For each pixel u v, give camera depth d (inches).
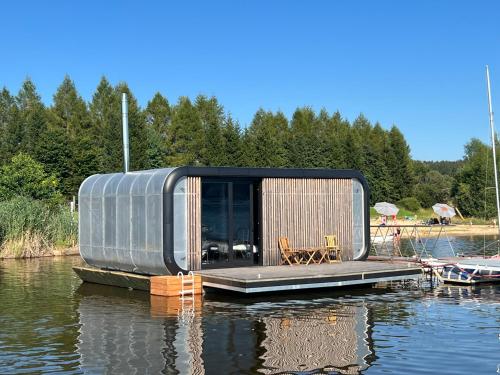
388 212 964.0
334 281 644.1
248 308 573.0
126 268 754.8
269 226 747.4
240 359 396.5
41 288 740.0
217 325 497.4
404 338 450.3
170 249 670.5
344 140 2906.0
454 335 459.5
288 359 395.5
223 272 666.8
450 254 1164.5
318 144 2824.8
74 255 1193.4
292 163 2768.2
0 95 2942.9
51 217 1243.2
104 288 737.6
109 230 765.9
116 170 2246.6
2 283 786.8
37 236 1181.7
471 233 1925.4
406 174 3043.8
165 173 680.4
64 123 2824.8
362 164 2878.9
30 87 3019.2
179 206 682.2
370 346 427.5
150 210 693.3
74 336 468.1
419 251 1236.5
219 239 722.2
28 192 1561.3
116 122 2303.2
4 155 2251.5
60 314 560.4
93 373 371.6
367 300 618.5
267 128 2608.3
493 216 2416.3
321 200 786.2
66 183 2094.0
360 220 817.5
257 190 752.3
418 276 709.3
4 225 1155.3
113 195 757.3
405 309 567.8
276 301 611.5
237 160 2437.3
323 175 783.1
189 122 2677.2
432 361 389.1
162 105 2950.3
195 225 690.2
